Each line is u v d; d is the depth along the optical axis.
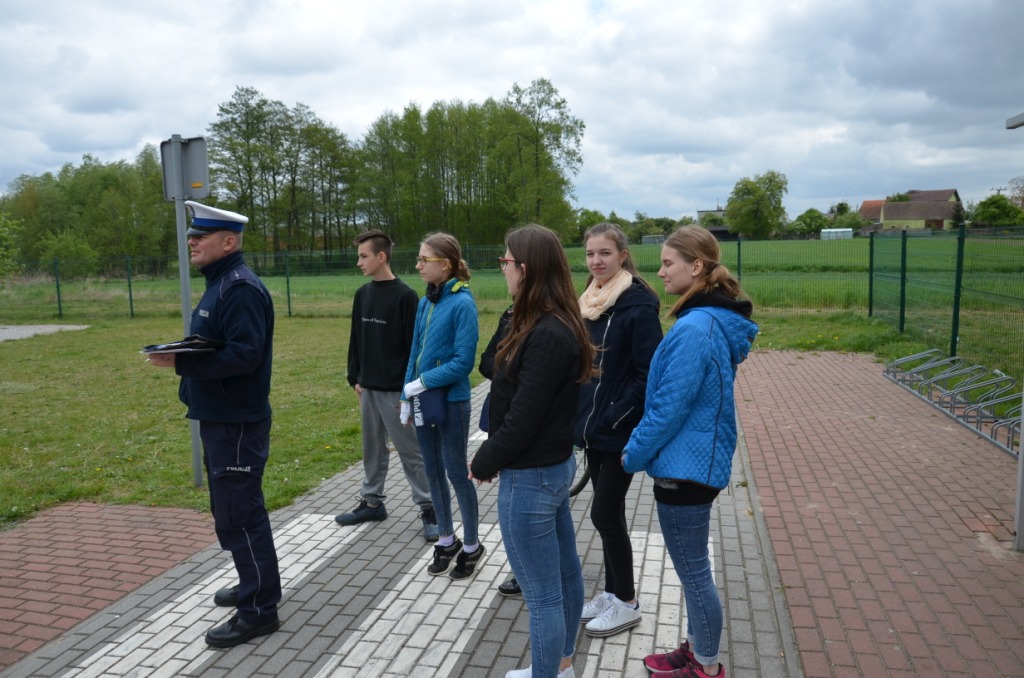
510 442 2.38
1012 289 7.70
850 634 3.24
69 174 60.97
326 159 58.25
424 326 3.90
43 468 6.43
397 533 4.69
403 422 3.89
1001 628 3.26
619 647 3.23
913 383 8.66
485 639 3.36
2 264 23.22
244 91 53.69
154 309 23.03
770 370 10.37
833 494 5.07
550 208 47.38
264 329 3.28
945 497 4.94
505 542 2.54
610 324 3.05
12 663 3.28
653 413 2.52
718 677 2.76
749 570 3.91
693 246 2.61
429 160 59.47
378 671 3.13
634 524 4.70
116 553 4.51
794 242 18.23
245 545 3.37
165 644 3.41
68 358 13.59
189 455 6.76
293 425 7.87
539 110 46.72
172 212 55.12
